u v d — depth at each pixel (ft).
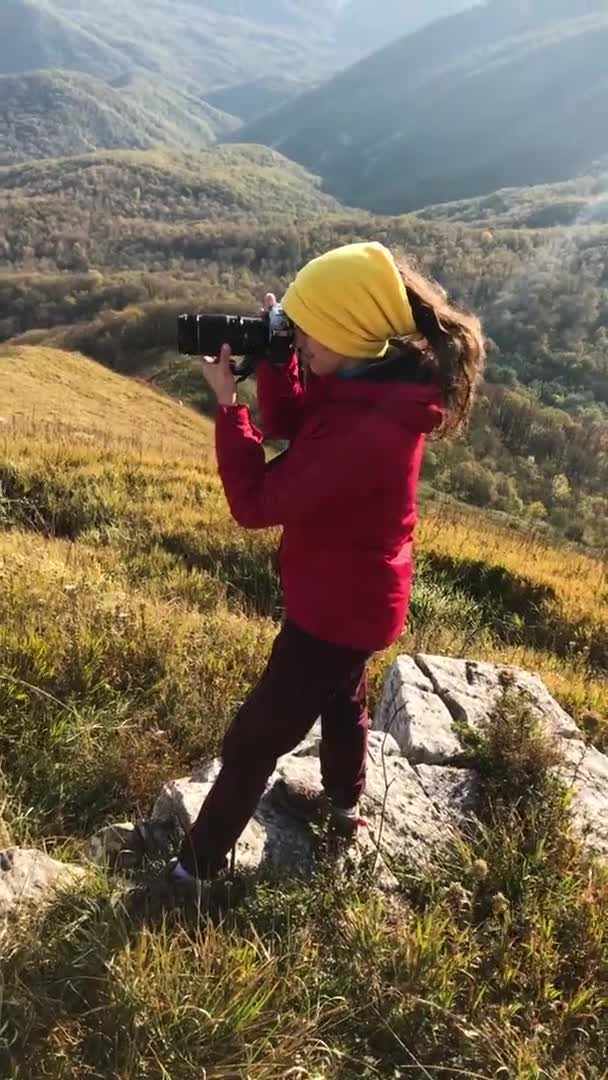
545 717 11.91
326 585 6.56
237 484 6.56
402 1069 6.48
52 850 9.01
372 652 6.97
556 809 9.25
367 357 6.26
